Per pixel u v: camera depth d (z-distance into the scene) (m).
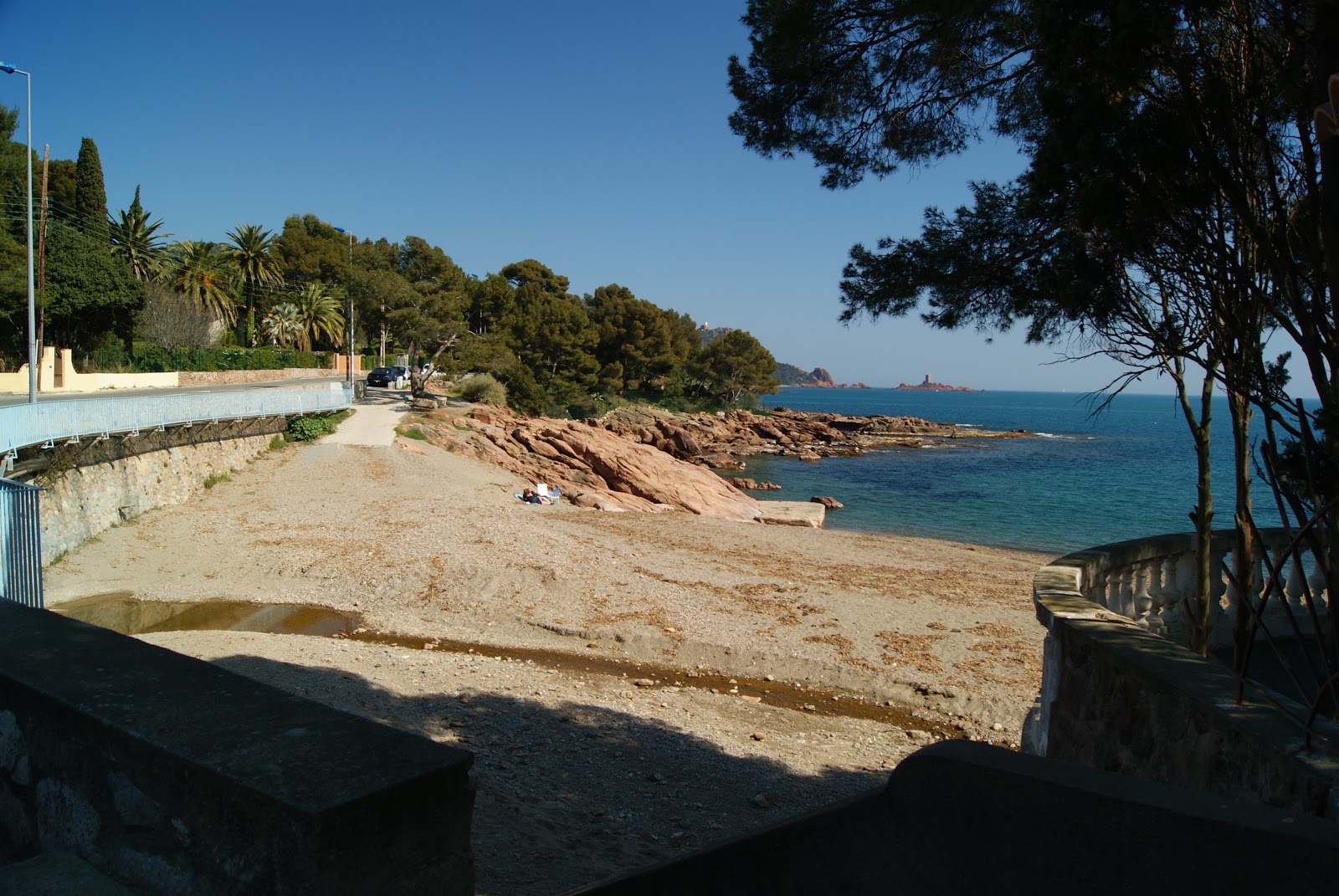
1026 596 18.42
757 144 8.49
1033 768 2.21
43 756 2.78
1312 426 3.79
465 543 21.16
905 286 7.03
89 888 2.48
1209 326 4.89
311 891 1.97
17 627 3.28
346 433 38.38
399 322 52.09
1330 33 3.74
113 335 50.84
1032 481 56.25
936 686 12.88
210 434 29.08
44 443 19.33
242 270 70.31
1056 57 4.84
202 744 2.30
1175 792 2.07
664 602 17.05
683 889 2.56
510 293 77.56
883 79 7.90
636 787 8.66
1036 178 5.20
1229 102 4.41
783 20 7.41
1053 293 5.28
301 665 11.95
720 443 77.19
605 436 51.25
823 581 19.45
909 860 2.36
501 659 14.42
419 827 2.19
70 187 54.16
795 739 10.94
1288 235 4.31
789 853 2.48
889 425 101.81
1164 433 115.88
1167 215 4.62
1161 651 4.18
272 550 21.52
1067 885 2.12
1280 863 1.86
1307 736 3.07
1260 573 6.71
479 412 50.44
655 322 94.69
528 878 5.97
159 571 20.02
